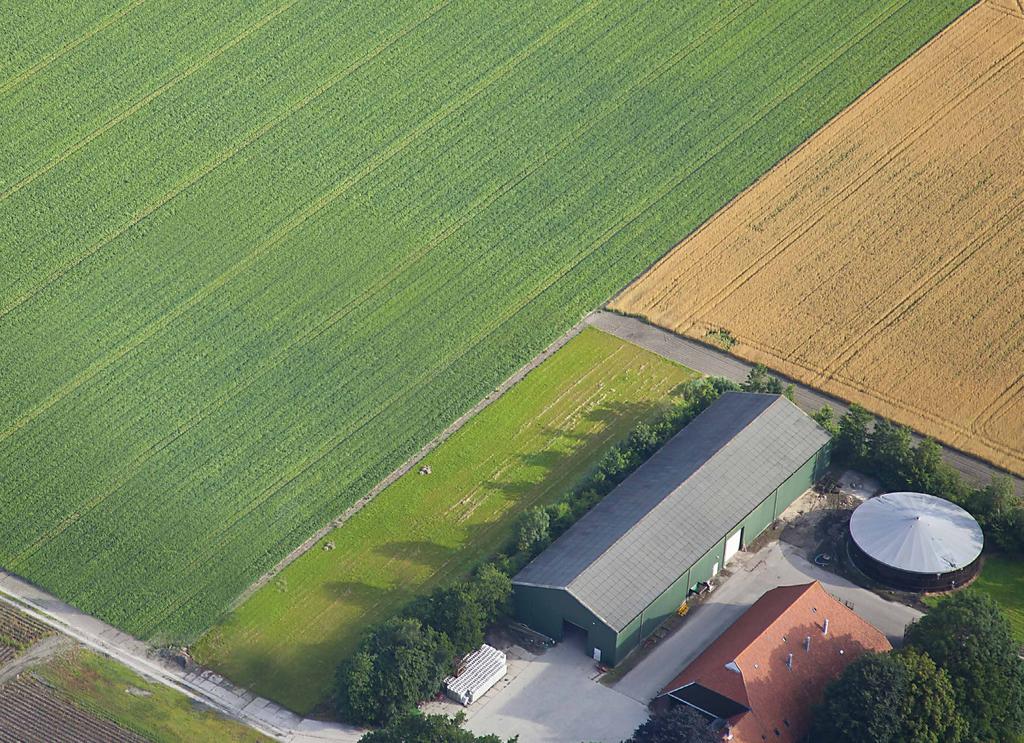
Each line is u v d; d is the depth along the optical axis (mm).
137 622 148875
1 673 142625
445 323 178125
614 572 143375
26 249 187750
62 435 167125
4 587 152500
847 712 130125
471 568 151500
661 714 133125
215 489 161125
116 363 174625
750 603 148000
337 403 169625
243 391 171125
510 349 175125
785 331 174875
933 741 129625
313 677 143250
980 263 180875
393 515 158000
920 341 172875
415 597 149500
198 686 142750
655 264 183750
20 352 176125
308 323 178375
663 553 145500
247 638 146875
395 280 183250
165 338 177250
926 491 156000
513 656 144000
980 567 150875
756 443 154625
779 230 186500
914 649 134875
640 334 176125
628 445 160250
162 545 155875
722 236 186250
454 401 169625
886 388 168125
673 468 154375
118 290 182750
